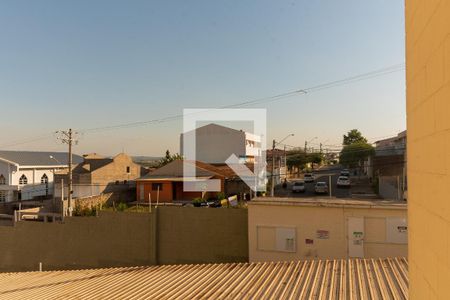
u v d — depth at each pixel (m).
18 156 42.06
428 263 2.12
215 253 12.97
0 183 39.53
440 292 1.88
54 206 23.50
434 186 1.96
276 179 41.50
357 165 49.50
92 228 14.34
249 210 12.20
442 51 1.77
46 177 42.72
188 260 13.26
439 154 1.85
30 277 10.52
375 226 11.01
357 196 29.88
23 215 15.98
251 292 6.09
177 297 6.27
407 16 2.61
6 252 15.43
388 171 35.28
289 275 6.97
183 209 13.33
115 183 35.56
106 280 8.52
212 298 5.98
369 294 5.34
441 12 1.78
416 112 2.36
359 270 6.84
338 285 5.96
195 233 13.19
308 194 32.38
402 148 34.03
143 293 6.83
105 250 14.16
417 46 2.31
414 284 2.51
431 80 1.98
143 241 13.71
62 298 7.25
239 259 12.68
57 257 14.76
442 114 1.79
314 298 5.40
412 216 2.54
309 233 11.56
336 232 11.30
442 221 1.83
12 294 8.34
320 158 56.47
